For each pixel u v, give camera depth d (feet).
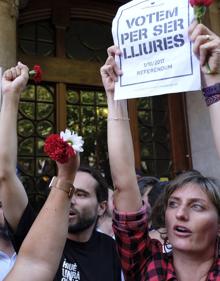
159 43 4.30
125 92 4.45
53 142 3.01
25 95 15.02
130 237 4.34
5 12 12.12
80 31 16.43
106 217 7.92
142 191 8.32
